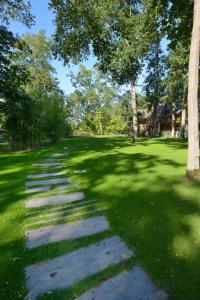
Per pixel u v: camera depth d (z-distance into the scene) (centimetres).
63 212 517
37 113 2097
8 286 290
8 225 462
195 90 745
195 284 277
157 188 657
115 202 563
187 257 329
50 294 273
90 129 6216
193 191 618
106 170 923
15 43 1789
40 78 4159
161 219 456
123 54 2002
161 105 4744
